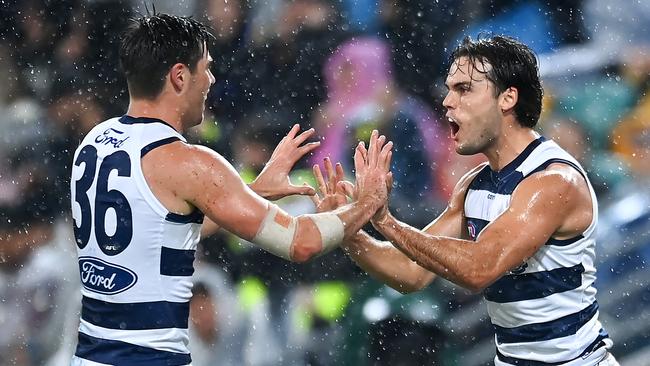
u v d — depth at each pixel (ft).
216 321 70.95
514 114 46.21
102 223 41.65
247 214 41.50
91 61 85.40
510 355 47.52
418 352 67.62
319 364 69.72
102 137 42.39
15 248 77.15
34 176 80.64
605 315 69.62
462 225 48.80
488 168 47.85
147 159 41.32
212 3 85.30
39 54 85.46
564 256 45.62
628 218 72.08
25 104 83.87
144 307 41.73
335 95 83.05
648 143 80.12
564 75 83.61
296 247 42.22
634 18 85.46
